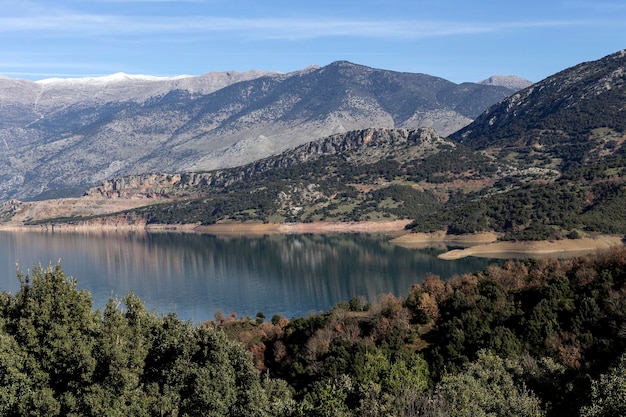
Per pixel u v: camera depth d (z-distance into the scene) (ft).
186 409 164.66
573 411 174.50
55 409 145.18
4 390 147.43
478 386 178.81
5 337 153.99
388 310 330.13
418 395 166.40
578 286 294.87
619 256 309.22
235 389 176.14
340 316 338.54
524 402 165.58
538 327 258.78
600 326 248.73
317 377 267.39
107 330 164.86
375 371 215.31
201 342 183.62
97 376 152.56
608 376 162.50
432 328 301.22
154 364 179.52
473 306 302.86
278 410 179.42
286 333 350.64
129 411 150.10
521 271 353.51
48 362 155.74
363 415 165.58
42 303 163.53
